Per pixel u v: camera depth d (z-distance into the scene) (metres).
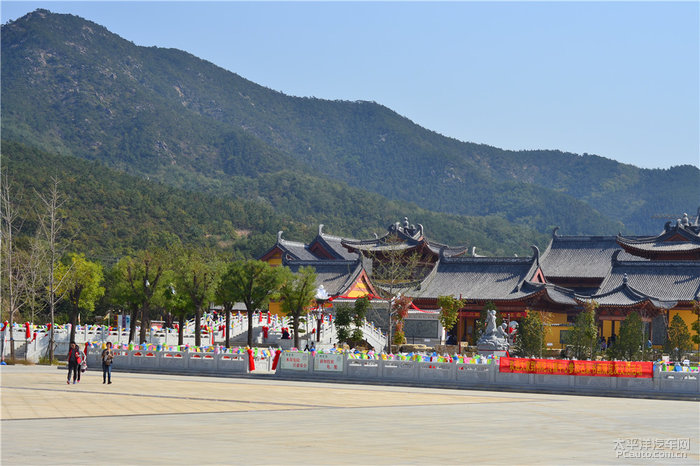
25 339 84.50
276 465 24.81
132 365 70.50
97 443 28.28
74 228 197.00
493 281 114.06
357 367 62.47
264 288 90.81
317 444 29.11
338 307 94.62
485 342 81.56
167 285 92.75
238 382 59.69
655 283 111.50
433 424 35.53
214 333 99.06
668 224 125.75
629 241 123.38
